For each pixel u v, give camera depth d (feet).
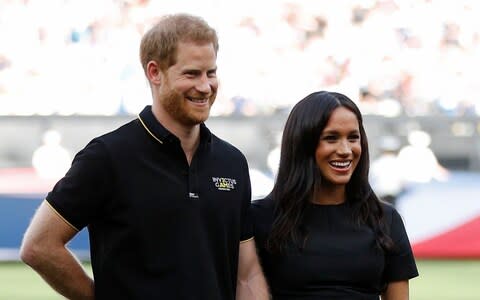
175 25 37.99
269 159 160.56
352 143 41.98
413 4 191.83
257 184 140.15
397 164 151.53
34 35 182.19
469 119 161.38
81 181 37.93
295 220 41.81
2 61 178.91
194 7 188.34
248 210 42.14
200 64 37.83
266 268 42.65
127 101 174.81
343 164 41.70
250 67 183.62
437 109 181.47
